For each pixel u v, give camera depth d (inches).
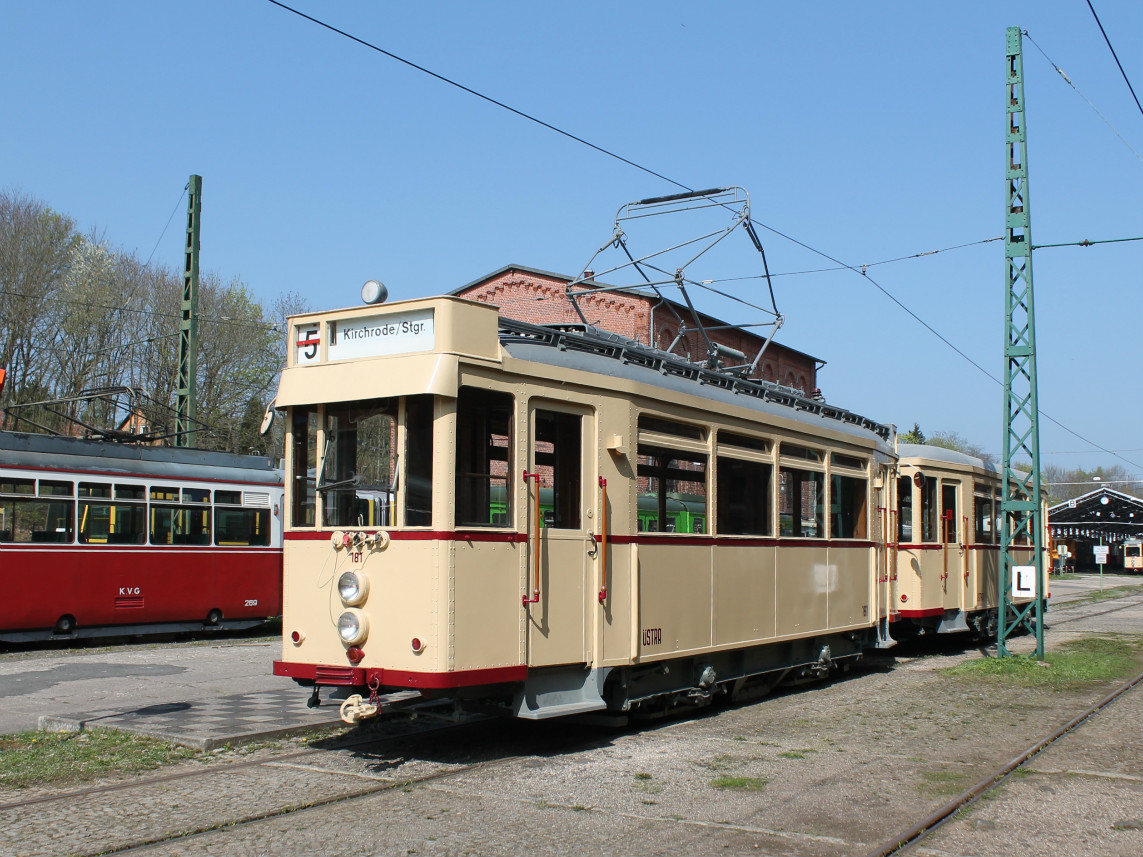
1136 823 266.4
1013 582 631.8
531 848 239.9
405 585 314.7
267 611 840.9
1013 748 361.4
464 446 320.5
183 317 957.8
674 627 398.9
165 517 775.7
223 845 239.1
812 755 347.9
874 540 581.9
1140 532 3304.6
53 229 1365.7
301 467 343.0
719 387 454.6
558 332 363.6
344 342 338.3
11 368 1312.7
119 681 519.2
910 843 248.4
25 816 261.9
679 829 256.5
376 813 267.0
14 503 685.9
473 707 331.9
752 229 563.2
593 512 361.7
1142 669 607.5
